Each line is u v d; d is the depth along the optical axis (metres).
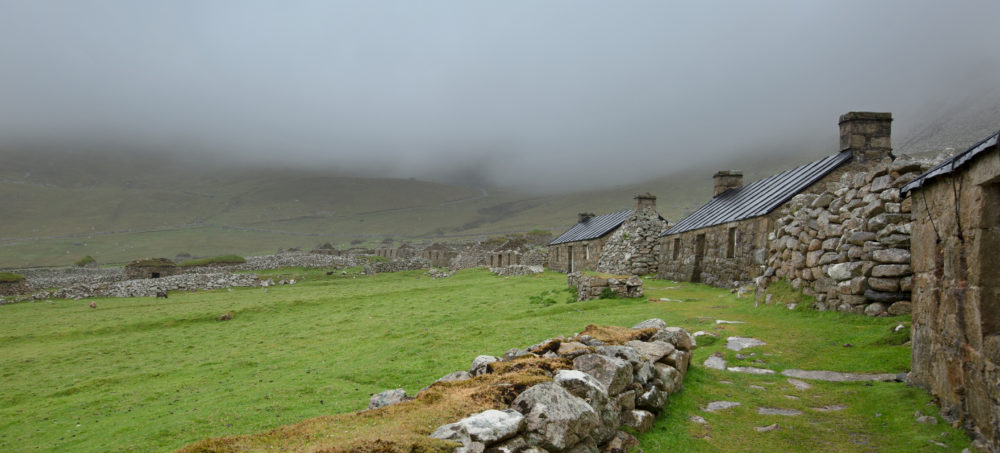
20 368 22.75
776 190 28.27
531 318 21.86
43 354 25.59
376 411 6.05
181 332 30.86
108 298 50.69
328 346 22.11
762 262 24.88
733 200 33.06
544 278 42.72
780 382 10.45
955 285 7.60
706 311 19.06
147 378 19.22
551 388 6.30
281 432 5.43
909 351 10.98
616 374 7.77
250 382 16.33
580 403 6.39
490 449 5.23
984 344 6.70
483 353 16.36
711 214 33.75
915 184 9.05
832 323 14.11
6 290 58.59
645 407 8.41
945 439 7.14
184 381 17.86
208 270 69.88
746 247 26.58
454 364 15.38
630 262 40.72
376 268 68.88
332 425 5.61
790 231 18.20
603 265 43.75
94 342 28.52
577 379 6.91
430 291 41.31
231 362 20.58
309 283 58.53
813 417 8.62
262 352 22.56
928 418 7.81
